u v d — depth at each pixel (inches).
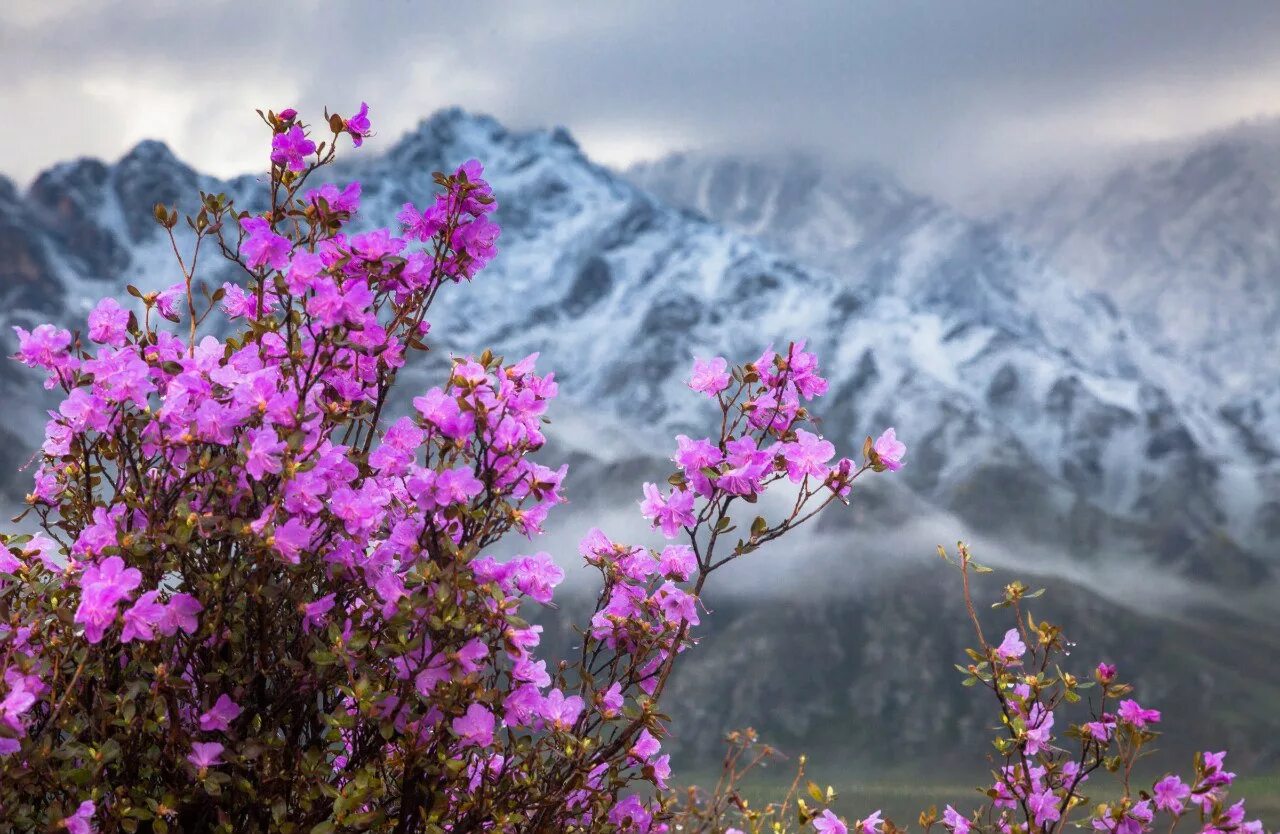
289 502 140.9
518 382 156.6
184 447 143.4
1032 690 179.0
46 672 134.6
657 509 167.3
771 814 197.0
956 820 206.2
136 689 135.2
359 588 154.2
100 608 128.3
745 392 168.1
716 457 167.8
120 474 150.9
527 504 155.5
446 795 149.8
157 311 160.4
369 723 151.6
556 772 157.6
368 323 154.6
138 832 148.0
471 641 143.3
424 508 145.2
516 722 154.4
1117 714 178.2
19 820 130.5
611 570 169.3
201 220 152.2
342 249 154.0
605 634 166.7
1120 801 179.2
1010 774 189.3
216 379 144.6
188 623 137.7
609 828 165.8
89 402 148.5
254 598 143.3
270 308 164.6
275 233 153.0
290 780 145.5
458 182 163.6
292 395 145.6
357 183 156.6
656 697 163.5
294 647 154.6
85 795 133.8
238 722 146.6
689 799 188.2
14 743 125.8
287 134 154.3
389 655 139.5
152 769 143.3
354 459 153.5
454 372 147.9
